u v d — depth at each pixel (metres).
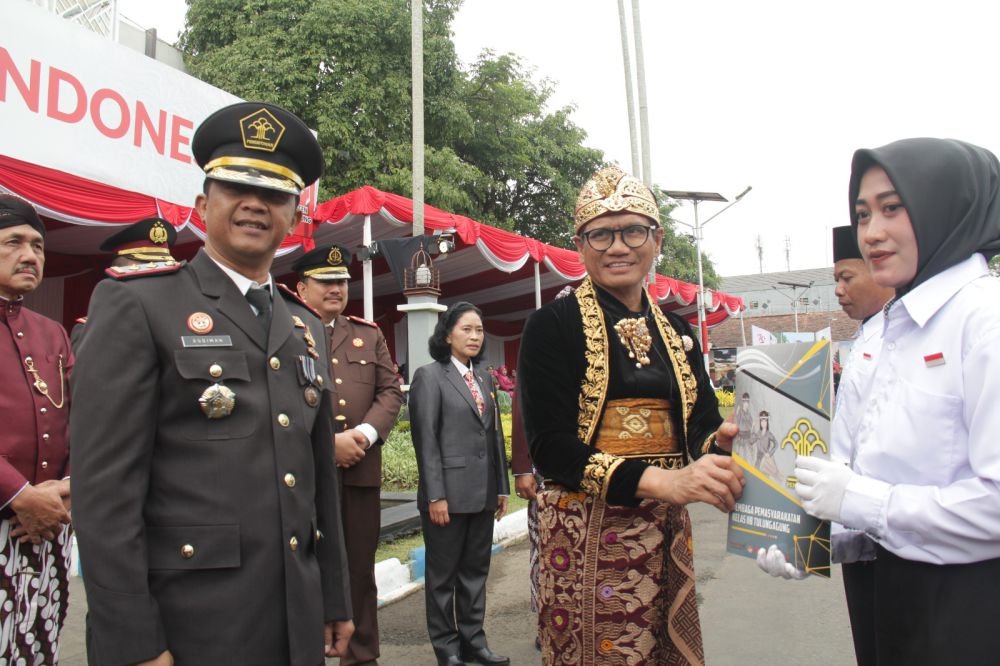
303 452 1.81
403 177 15.73
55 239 9.97
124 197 6.61
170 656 1.55
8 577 2.27
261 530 1.68
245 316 1.79
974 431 1.38
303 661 1.70
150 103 6.89
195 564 1.60
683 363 2.16
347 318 3.79
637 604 1.99
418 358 8.90
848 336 41.38
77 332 2.91
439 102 17.33
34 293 10.72
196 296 1.75
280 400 1.77
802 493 1.54
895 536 1.43
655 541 2.02
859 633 1.86
